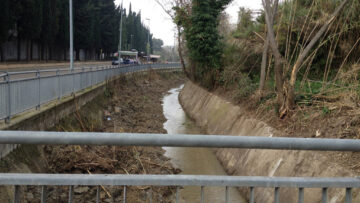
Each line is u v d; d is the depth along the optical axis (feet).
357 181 6.79
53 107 27.78
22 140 5.98
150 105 69.00
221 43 55.21
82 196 20.80
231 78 48.49
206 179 6.61
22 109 22.34
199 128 49.60
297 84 31.60
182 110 69.77
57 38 134.51
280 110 27.30
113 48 206.59
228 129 37.78
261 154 25.50
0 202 14.93
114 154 28.32
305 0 39.04
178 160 33.73
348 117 20.92
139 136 6.21
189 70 85.40
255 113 32.91
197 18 53.93
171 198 23.59
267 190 21.59
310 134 22.41
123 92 71.92
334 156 18.15
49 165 23.52
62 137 6.07
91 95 44.86
